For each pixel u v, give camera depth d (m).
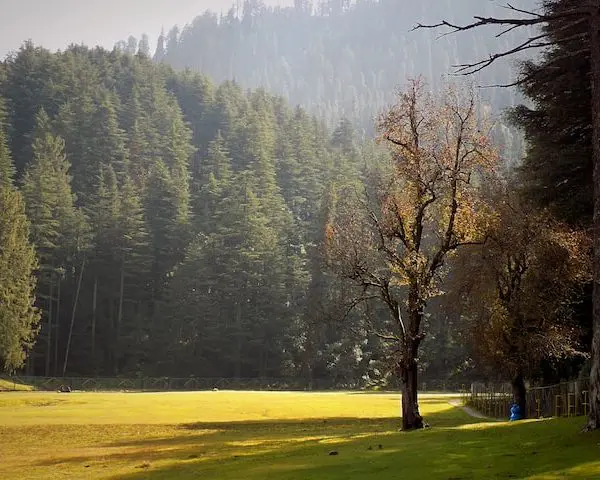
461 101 26.19
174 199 104.31
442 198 26.67
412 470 12.22
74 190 115.25
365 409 44.22
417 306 25.55
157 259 103.19
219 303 92.31
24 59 151.62
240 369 92.81
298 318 89.06
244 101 163.50
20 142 127.06
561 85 24.05
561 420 19.19
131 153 128.50
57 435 27.66
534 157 29.22
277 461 15.88
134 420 34.75
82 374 93.25
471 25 13.55
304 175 117.44
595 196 14.52
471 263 32.25
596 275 14.20
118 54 184.75
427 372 84.62
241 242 94.38
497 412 37.72
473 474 11.24
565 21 21.27
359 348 84.12
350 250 27.09
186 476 14.42
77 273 97.31
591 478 9.86
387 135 26.48
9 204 76.00
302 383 87.00
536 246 28.23
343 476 12.17
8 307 72.19
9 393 60.91
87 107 129.12
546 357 31.56
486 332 31.25
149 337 94.38
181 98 166.00
